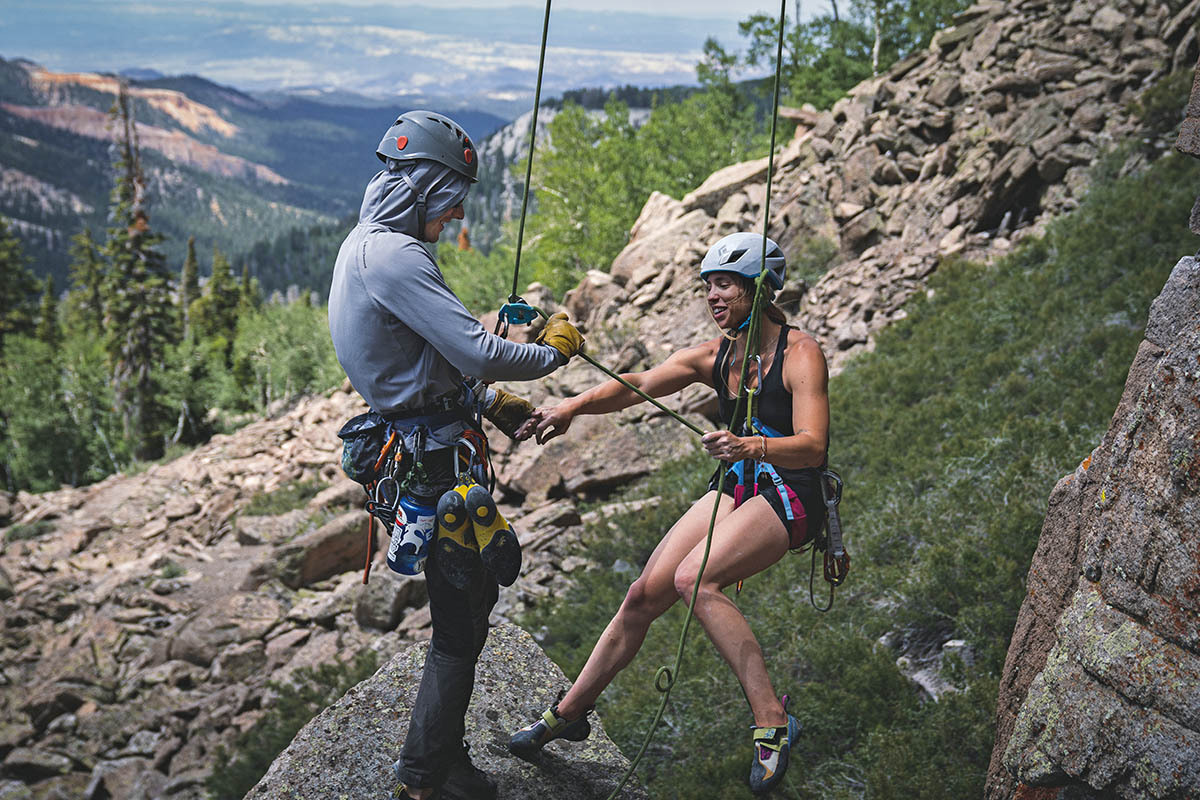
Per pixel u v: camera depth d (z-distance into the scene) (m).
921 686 5.91
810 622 6.81
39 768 13.33
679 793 5.61
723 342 3.24
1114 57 15.59
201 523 22.25
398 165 2.56
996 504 7.14
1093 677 2.83
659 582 3.07
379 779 3.22
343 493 19.25
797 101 35.88
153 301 57.12
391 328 2.50
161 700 14.27
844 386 11.59
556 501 12.86
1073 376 8.73
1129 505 2.79
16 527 25.03
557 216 37.97
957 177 15.59
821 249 17.41
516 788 3.28
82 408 63.91
